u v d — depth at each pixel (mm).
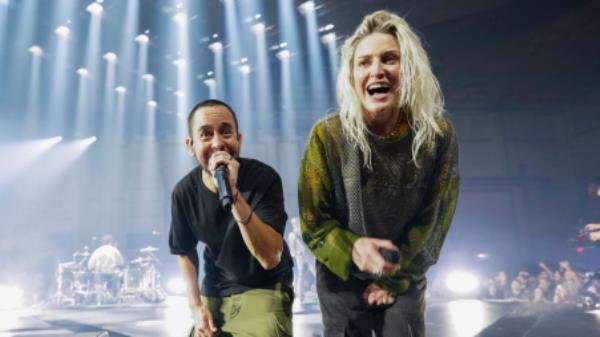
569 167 16969
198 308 1750
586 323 3977
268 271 1686
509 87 16156
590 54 14023
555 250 15758
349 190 1329
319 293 1515
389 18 1318
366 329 1436
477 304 7305
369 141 1305
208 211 1642
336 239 1341
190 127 1592
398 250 1321
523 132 17219
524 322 4246
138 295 9047
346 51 1338
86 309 7551
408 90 1265
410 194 1343
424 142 1302
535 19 11914
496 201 16438
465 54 13555
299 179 1430
